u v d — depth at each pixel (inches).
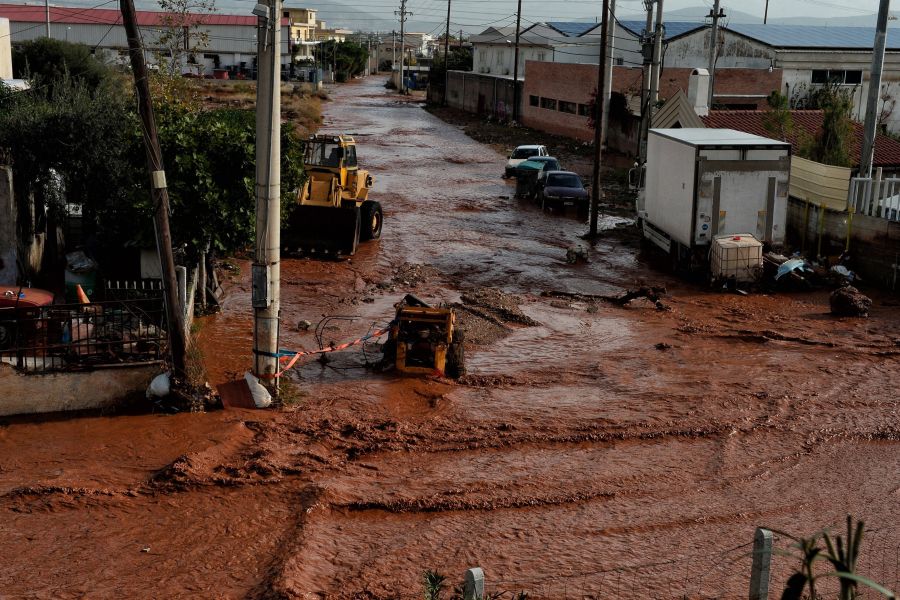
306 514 389.7
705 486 436.8
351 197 1001.5
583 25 3157.0
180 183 650.2
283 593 321.1
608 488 430.0
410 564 354.3
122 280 705.6
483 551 367.2
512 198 1441.9
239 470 430.6
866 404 554.9
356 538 375.2
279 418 506.9
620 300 803.4
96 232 767.1
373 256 970.1
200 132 665.6
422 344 589.0
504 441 481.1
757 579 280.8
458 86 3267.7
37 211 766.5
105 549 359.9
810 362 639.1
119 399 510.6
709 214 868.0
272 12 504.1
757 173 864.9
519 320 733.3
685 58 2223.2
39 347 502.9
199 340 642.8
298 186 788.6
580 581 344.5
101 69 1792.6
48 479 418.3
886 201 888.3
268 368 534.9
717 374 607.8
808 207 973.8
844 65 2005.4
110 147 757.9
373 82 5157.5
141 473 429.7
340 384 569.6
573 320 745.0
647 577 348.8
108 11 3184.1
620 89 2142.0
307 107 2628.0
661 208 972.6
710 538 384.2
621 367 618.8
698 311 784.9
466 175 1696.6
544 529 388.2
